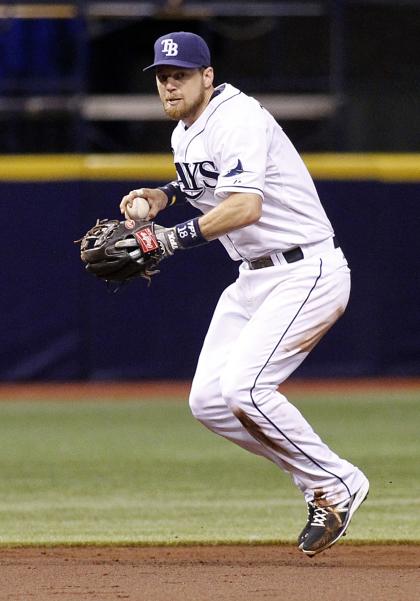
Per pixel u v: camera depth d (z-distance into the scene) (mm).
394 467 27875
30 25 54031
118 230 16359
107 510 22875
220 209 15820
